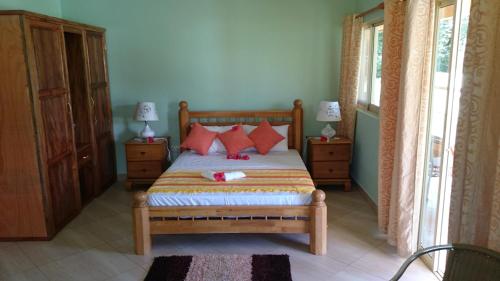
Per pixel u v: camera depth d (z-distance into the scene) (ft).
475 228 6.79
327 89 16.70
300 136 16.40
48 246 11.34
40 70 11.20
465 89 6.61
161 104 16.97
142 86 16.81
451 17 8.75
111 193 15.81
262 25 16.24
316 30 16.21
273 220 10.61
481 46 6.23
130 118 17.10
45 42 11.50
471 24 6.41
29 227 11.57
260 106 16.90
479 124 6.42
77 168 13.56
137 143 15.76
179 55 16.55
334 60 16.43
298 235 11.78
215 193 10.75
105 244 11.44
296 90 16.75
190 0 16.10
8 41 10.48
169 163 17.12
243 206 10.54
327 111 15.24
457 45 8.33
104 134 16.16
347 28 15.52
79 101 14.55
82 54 14.19
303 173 12.41
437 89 9.41
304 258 10.36
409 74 9.20
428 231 10.17
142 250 10.75
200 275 9.59
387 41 10.25
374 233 11.79
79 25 13.75
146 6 16.17
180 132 16.53
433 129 9.62
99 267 10.16
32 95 10.82
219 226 10.65
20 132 11.00
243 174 12.01
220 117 16.65
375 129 13.53
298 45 16.37
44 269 10.10
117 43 16.47
